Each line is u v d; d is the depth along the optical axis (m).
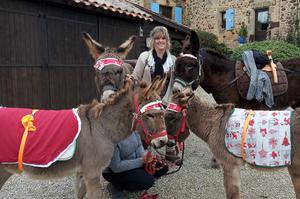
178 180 4.42
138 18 9.91
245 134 3.07
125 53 4.68
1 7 6.28
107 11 8.45
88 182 2.98
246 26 18.36
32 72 7.06
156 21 12.66
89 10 8.20
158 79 2.96
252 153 3.05
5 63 6.45
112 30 9.43
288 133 2.95
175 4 21.97
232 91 4.72
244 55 4.75
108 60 4.25
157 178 4.28
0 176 3.03
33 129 2.83
